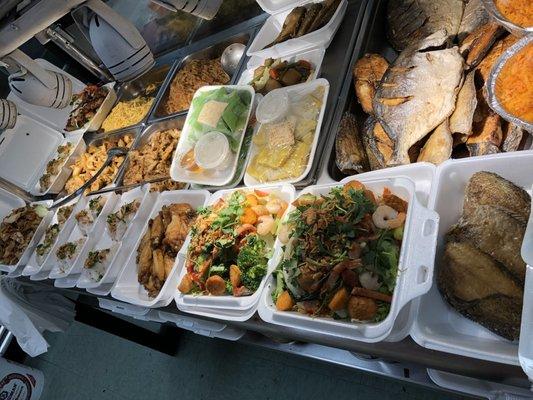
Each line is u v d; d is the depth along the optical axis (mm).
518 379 530
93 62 1867
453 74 750
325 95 987
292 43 1177
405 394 1129
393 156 810
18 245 1653
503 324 563
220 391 1490
